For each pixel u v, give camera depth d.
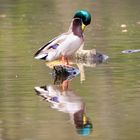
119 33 21.23
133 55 16.89
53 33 21.50
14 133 9.79
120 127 9.99
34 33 21.64
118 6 30.61
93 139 9.41
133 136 9.49
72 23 15.55
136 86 12.96
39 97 12.22
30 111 11.17
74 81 13.81
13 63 15.89
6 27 23.45
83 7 30.48
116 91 12.56
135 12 27.94
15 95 12.44
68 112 11.05
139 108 11.14
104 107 11.30
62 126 10.17
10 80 13.89
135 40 19.42
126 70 14.81
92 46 18.44
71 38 15.36
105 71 14.85
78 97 12.17
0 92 12.71
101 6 30.80
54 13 28.25
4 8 30.41
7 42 19.61
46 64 15.68
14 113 11.05
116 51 17.55
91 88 12.98
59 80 13.95
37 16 27.12
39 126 10.18
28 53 17.31
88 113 10.92
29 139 9.45
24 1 33.06
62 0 33.38
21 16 27.25
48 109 11.27
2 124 10.34
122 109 11.11
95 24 24.23
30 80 13.88
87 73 14.72
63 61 15.50
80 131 9.83
